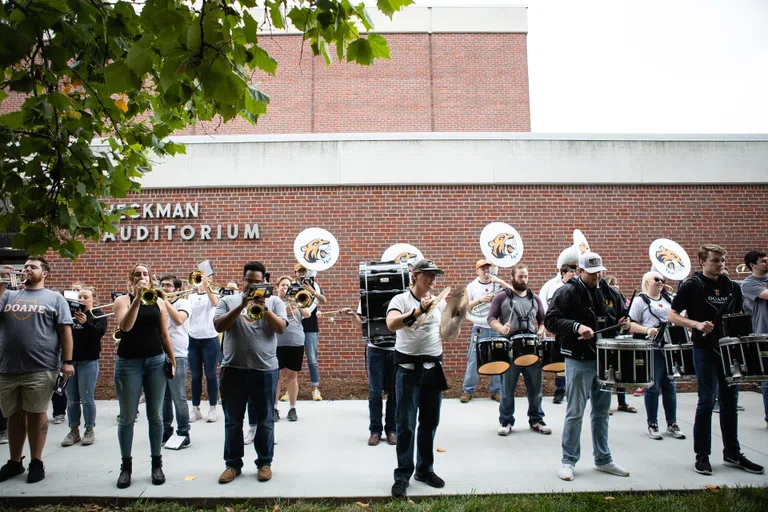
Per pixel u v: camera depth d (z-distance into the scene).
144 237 10.37
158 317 4.88
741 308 5.05
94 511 4.26
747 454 5.51
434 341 4.63
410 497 4.39
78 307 6.00
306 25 3.28
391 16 3.31
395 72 19.97
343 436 6.30
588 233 10.75
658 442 5.99
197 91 3.58
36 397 4.84
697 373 5.02
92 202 4.29
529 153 10.79
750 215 10.97
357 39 3.29
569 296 4.98
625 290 10.63
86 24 3.72
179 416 5.91
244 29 3.18
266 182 10.56
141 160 5.05
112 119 4.45
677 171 10.88
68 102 3.82
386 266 6.05
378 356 6.07
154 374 4.80
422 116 19.83
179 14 2.97
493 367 6.09
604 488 4.57
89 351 6.07
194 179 10.53
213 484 4.70
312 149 10.66
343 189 10.66
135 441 6.17
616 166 10.84
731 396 5.03
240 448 4.85
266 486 4.65
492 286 8.32
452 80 20.11
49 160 3.99
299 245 8.95
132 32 3.71
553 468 5.13
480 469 5.11
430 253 10.57
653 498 4.32
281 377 8.32
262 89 19.36
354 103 19.67
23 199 4.07
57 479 4.86
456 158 10.71
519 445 5.93
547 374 10.05
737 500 4.18
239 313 4.65
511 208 10.73
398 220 10.61
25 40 3.06
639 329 6.37
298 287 5.79
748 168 10.98
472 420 7.11
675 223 10.87
